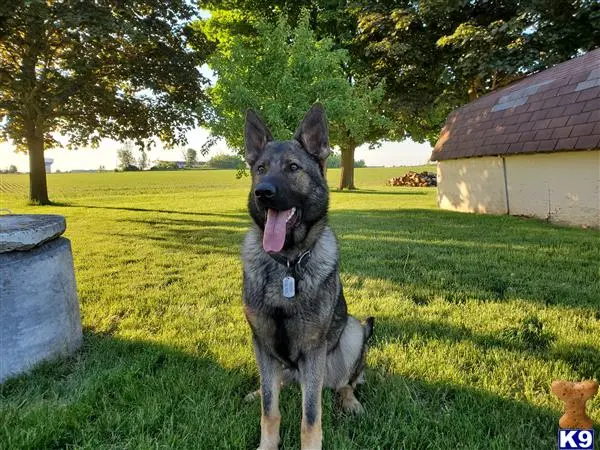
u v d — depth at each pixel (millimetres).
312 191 2916
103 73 16219
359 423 2525
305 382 2447
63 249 3510
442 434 2346
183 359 3322
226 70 15859
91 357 3379
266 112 14906
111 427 2441
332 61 16391
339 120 17406
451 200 16203
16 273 3047
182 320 4215
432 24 18297
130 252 7941
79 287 5465
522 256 6926
